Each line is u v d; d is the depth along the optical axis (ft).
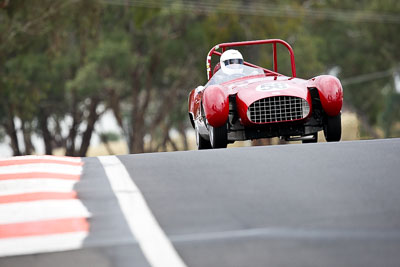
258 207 60.44
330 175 74.59
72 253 48.73
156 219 57.62
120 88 523.70
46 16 382.63
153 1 492.13
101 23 534.37
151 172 82.38
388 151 89.61
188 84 586.86
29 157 98.84
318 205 60.34
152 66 554.05
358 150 92.02
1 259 48.42
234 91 119.55
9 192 72.18
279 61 570.87
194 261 45.11
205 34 515.91
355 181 70.54
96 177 80.94
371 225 52.49
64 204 65.26
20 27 380.58
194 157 93.86
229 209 60.08
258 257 45.14
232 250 47.01
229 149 100.78
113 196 68.18
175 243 49.60
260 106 114.42
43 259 47.75
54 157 100.12
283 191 67.00
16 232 55.62
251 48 524.52
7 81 449.06
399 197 62.23
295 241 48.49
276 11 522.06
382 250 45.65
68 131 592.19
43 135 599.57
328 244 47.47
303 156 89.10
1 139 641.81
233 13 506.07
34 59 504.02
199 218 57.31
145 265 44.86
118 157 100.63
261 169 80.48
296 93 114.01
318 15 651.66
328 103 116.37
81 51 509.35
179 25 560.20
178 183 74.02
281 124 117.08
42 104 572.51
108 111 611.88
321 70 624.59
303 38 621.72
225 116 115.44
